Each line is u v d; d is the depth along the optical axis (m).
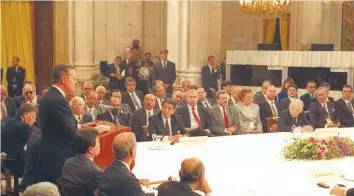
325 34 16.16
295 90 10.02
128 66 15.33
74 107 7.64
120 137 4.50
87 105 9.16
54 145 5.42
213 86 13.65
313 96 11.04
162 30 17.42
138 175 5.39
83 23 16.05
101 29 16.48
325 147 6.32
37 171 5.83
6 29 16.53
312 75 13.51
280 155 6.47
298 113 8.52
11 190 7.05
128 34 16.92
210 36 14.22
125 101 10.53
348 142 6.54
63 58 17.16
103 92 9.95
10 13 16.59
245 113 8.93
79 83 15.91
